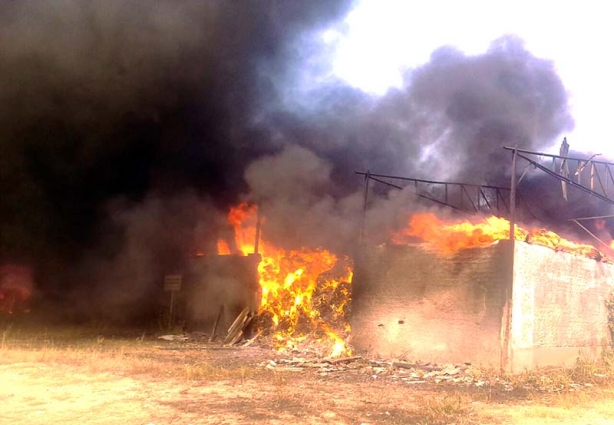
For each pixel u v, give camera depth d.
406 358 13.42
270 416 7.03
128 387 8.79
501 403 8.30
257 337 18.53
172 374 10.22
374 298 14.69
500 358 11.58
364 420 6.98
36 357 11.60
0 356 11.59
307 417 7.05
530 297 12.19
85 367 10.60
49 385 8.78
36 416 6.77
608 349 13.95
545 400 8.56
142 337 18.94
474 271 12.58
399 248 14.36
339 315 17.30
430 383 10.23
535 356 12.07
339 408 7.66
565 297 13.18
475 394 9.05
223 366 12.31
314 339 16.94
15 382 8.94
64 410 7.11
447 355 12.68
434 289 13.34
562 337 12.88
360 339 14.75
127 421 6.58
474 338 12.22
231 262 20.97
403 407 7.85
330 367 12.12
